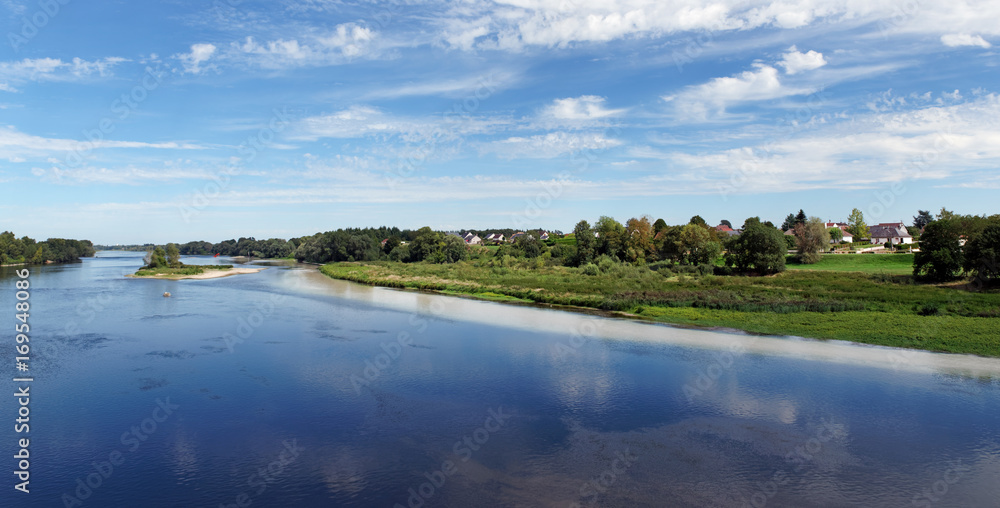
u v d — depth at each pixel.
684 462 21.86
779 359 36.97
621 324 50.75
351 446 23.42
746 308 55.25
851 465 21.50
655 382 31.94
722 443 23.61
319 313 58.16
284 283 97.69
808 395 29.48
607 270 97.81
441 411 27.47
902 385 31.03
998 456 22.17
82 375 33.16
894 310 52.38
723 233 131.12
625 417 26.61
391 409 27.72
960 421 25.80
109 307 61.88
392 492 19.59
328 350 39.94
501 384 31.72
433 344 42.00
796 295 62.31
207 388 30.83
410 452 22.84
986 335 42.09
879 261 90.88
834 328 45.94
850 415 26.61
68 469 21.25
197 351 39.44
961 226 66.38
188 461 21.92
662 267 99.38
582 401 28.83
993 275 60.56
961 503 18.70
